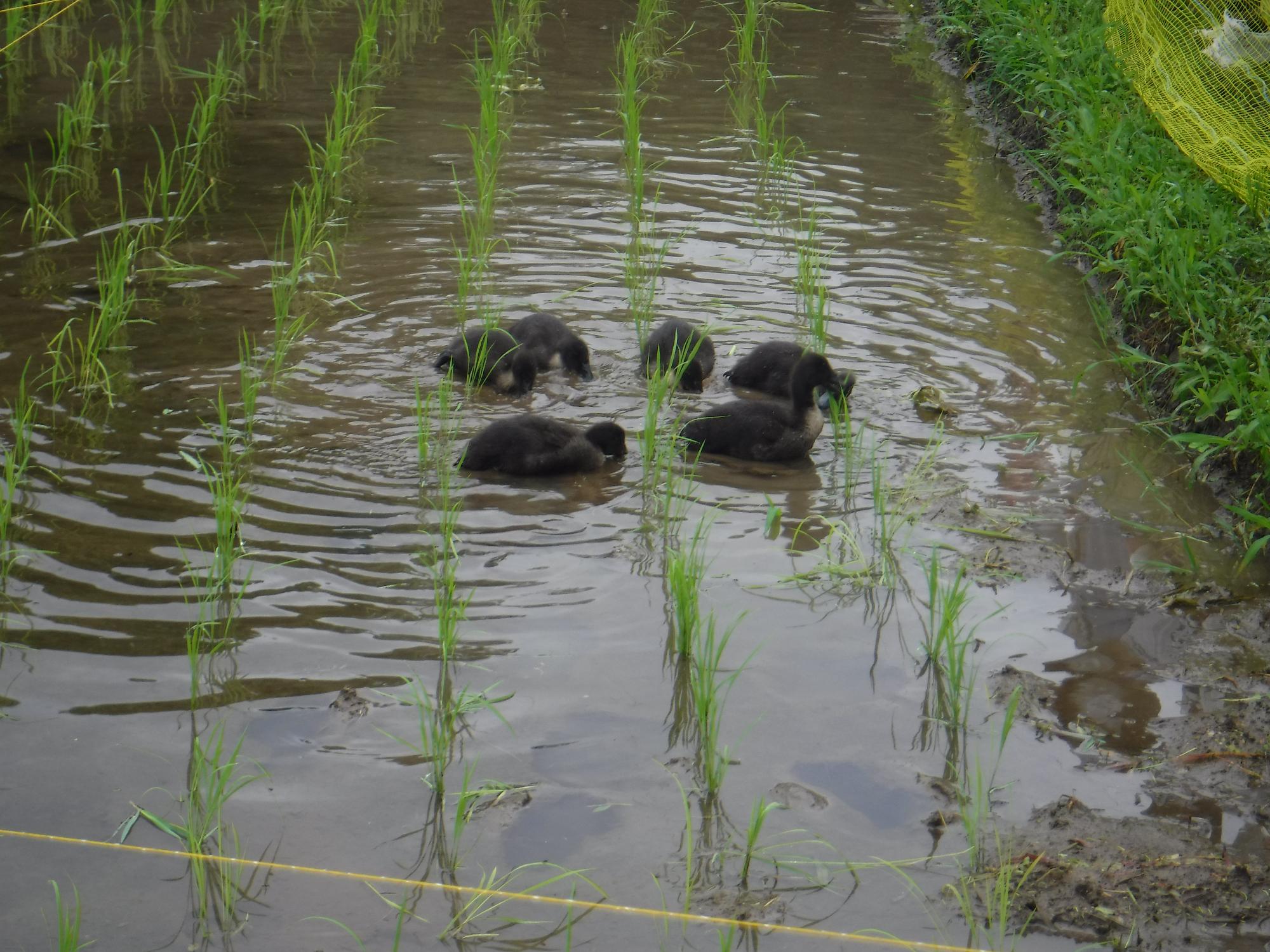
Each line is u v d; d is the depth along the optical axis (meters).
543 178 6.70
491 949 4.46
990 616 5.02
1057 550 5.18
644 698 4.83
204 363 5.67
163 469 5.29
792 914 4.52
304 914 4.50
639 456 5.46
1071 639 4.97
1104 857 4.60
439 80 7.52
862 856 4.60
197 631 4.90
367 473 5.32
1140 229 6.03
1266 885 4.57
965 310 6.03
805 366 5.43
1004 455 5.46
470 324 5.88
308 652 4.88
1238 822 4.66
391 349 5.77
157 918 4.48
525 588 5.04
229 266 6.12
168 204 6.45
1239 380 5.46
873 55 8.30
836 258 6.27
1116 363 5.81
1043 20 7.41
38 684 4.80
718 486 5.36
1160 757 4.75
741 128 7.16
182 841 4.58
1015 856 4.60
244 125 7.05
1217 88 6.38
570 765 4.71
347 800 4.65
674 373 5.68
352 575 5.05
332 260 6.16
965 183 6.79
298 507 5.21
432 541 5.14
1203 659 4.93
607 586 5.06
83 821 4.60
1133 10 6.72
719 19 9.05
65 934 4.46
